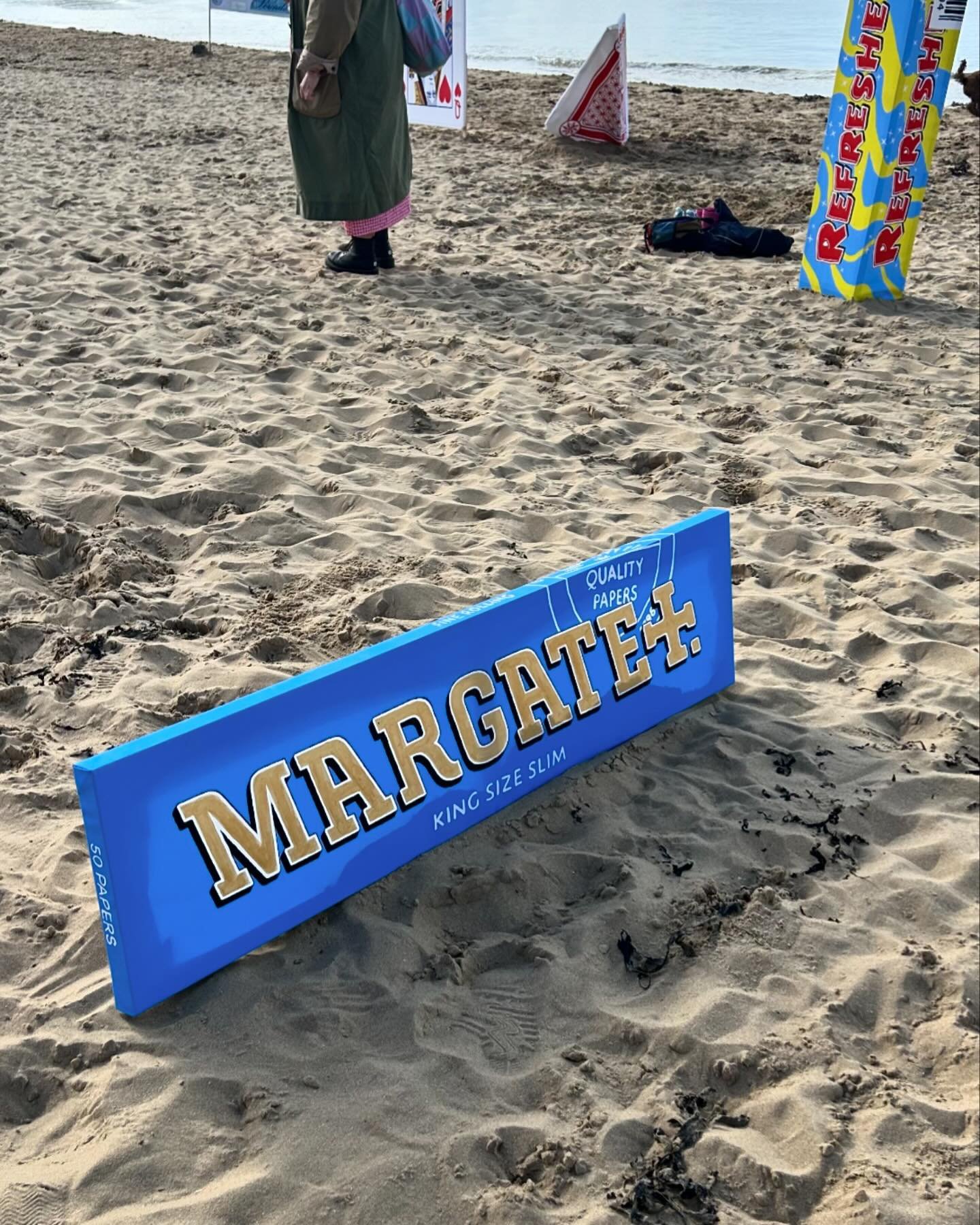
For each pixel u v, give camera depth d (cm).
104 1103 140
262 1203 129
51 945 164
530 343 456
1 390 372
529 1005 162
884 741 229
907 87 492
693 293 539
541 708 201
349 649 241
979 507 337
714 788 210
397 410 375
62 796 194
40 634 242
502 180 757
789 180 770
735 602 276
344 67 484
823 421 396
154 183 689
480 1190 134
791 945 175
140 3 2159
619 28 822
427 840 184
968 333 493
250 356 423
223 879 158
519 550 289
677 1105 148
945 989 169
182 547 286
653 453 357
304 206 511
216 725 156
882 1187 137
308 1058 149
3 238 546
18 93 984
